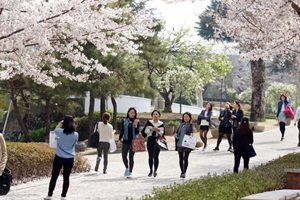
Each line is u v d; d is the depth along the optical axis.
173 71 48.78
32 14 14.31
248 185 11.53
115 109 37.78
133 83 31.25
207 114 27.59
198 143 29.25
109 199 13.99
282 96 31.36
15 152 17.17
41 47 14.20
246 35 19.95
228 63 59.00
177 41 54.28
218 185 11.38
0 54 14.62
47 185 16.73
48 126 36.94
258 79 44.06
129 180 17.92
